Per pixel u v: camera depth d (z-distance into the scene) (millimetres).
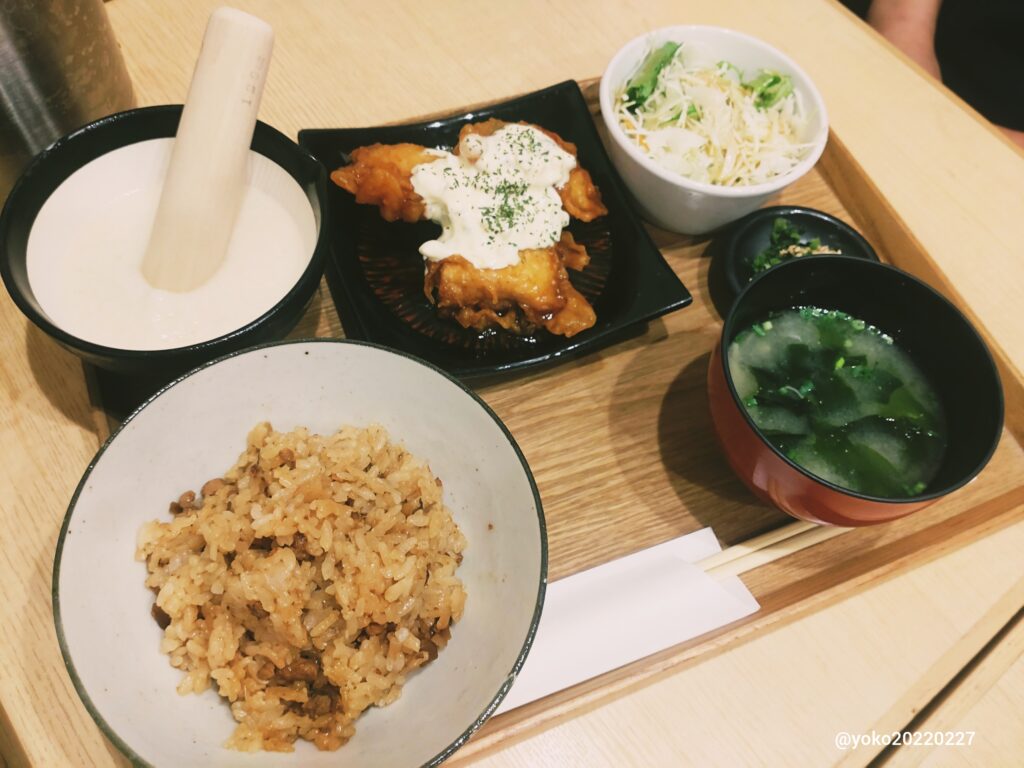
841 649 353
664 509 391
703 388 426
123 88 455
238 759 280
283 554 300
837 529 384
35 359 385
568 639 336
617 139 449
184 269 362
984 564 381
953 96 552
